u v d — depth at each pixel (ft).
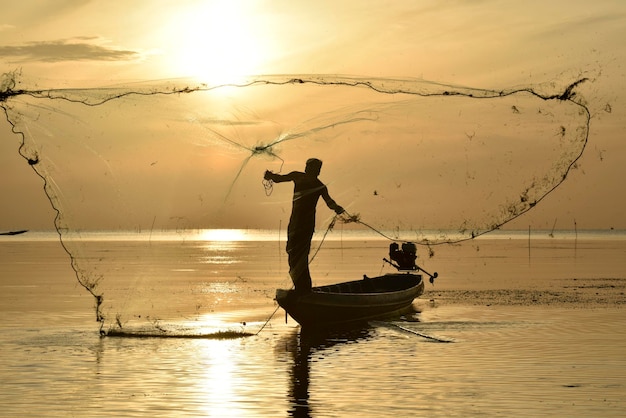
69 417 37.81
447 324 69.36
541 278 126.31
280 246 339.98
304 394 42.29
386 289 87.92
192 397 41.65
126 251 255.91
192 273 142.92
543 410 38.86
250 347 57.57
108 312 78.64
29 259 201.16
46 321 71.51
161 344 58.90
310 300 64.54
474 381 45.32
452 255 227.61
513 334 63.26
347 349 56.49
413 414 38.19
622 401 40.55
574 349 55.83
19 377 46.57
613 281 119.14
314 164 61.57
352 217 56.44
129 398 41.45
